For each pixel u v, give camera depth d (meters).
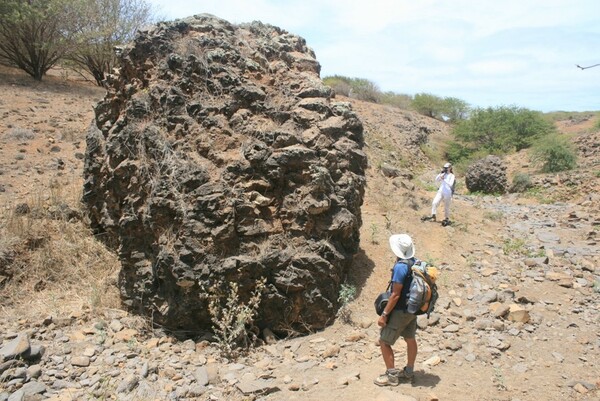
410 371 5.00
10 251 7.31
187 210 5.93
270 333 6.03
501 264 8.38
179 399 4.80
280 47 8.26
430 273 4.84
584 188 15.94
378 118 27.94
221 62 7.07
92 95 16.75
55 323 6.18
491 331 6.20
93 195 7.89
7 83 16.36
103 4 18.45
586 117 36.56
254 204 6.08
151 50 7.09
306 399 4.71
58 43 17.55
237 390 4.94
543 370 5.43
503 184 17.95
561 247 9.43
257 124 6.67
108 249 7.97
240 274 5.82
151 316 6.29
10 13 16.30
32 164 10.28
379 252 8.14
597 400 4.86
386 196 11.06
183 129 6.44
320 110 7.19
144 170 6.34
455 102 36.97
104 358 5.48
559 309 6.88
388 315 4.81
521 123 28.47
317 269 6.12
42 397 4.78
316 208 6.24
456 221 10.51
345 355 5.64
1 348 5.44
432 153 27.53
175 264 5.82
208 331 6.11
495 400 4.79
